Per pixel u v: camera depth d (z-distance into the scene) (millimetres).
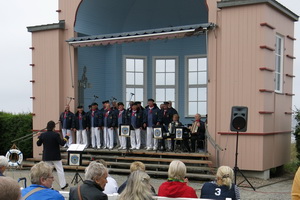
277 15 12094
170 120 13195
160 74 17781
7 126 17188
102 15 16016
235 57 11477
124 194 3625
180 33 11719
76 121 14305
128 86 17578
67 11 14609
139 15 17281
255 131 11148
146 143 13742
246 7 11352
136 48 17703
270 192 9641
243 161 11273
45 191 4199
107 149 13641
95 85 17047
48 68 14750
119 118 13938
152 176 11945
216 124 11844
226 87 11570
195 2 16422
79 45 13836
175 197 4992
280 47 12688
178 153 12055
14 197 2141
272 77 11680
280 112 12445
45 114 14805
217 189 5281
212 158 11750
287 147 13180
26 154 16812
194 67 17297
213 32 11898
